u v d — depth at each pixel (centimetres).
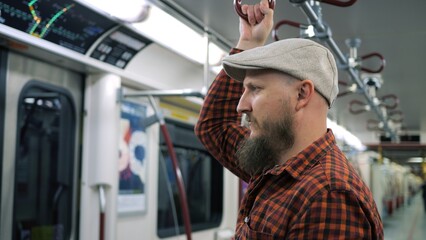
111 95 385
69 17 319
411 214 2427
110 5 308
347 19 353
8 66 320
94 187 380
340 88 658
